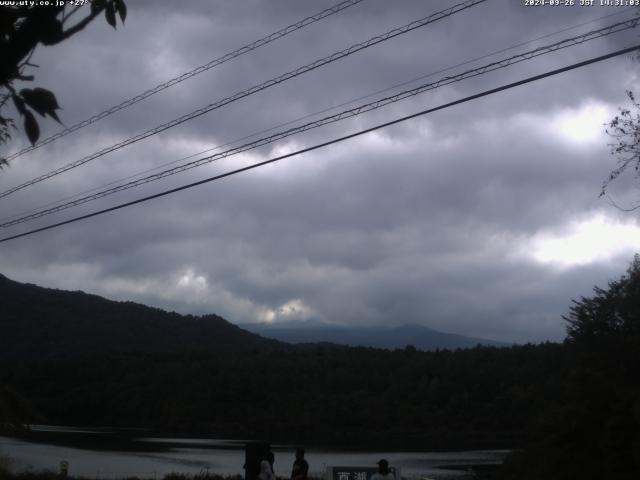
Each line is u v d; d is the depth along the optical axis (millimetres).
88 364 135875
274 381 125062
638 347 29922
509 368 112438
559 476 30844
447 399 111750
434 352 134875
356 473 19547
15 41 3580
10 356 153875
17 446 76375
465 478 48625
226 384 123062
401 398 115938
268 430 110062
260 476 19234
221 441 94438
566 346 34406
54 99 3811
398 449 85250
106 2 4129
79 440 89438
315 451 80375
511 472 36531
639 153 14266
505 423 102312
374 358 134875
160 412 117000
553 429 31688
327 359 135375
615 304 31234
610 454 28547
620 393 29109
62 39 3717
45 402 121250
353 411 112562
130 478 40844
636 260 31734
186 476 41000
